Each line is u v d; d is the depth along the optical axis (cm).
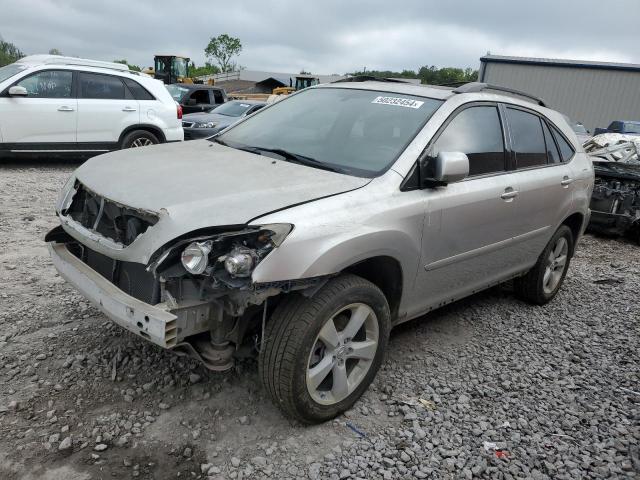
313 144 373
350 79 456
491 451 301
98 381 328
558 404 354
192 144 405
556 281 531
